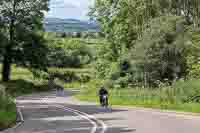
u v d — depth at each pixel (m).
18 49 108.56
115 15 86.56
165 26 64.00
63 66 165.88
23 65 111.38
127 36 84.94
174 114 38.16
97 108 48.41
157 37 64.00
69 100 71.81
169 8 78.19
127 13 85.00
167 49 63.62
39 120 34.50
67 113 41.72
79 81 150.62
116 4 86.62
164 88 51.44
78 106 52.94
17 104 59.69
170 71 64.94
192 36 64.69
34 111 45.09
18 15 107.56
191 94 45.62
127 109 45.91
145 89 56.78
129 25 84.94
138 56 65.25
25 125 30.36
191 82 48.09
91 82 86.56
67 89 129.50
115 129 26.72
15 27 107.75
